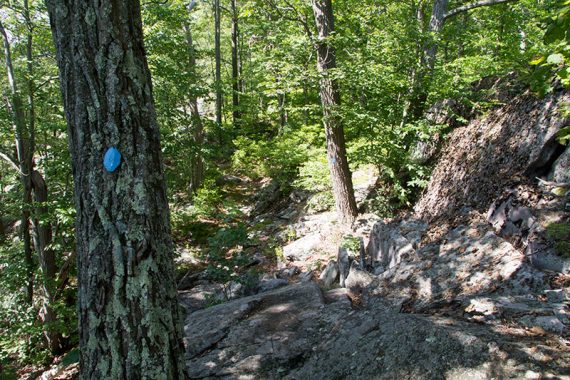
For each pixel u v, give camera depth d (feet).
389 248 21.22
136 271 7.54
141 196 7.68
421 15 35.09
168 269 8.09
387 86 25.68
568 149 16.93
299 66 27.63
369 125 26.63
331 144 29.07
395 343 10.48
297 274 26.21
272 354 12.34
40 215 30.04
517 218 15.70
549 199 15.65
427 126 25.45
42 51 33.47
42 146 35.99
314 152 40.83
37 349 32.32
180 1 31.60
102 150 7.56
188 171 45.19
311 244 29.48
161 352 7.66
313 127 43.45
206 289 24.76
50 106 32.22
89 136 7.59
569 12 7.02
